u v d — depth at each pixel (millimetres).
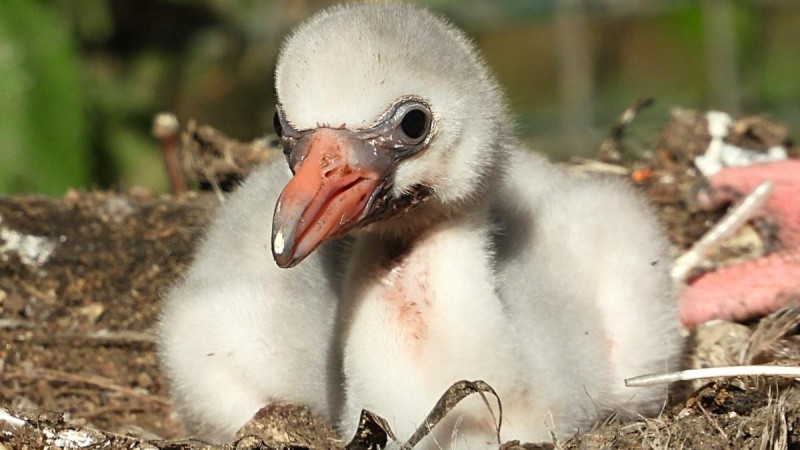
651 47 19609
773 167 11633
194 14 18562
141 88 17984
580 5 18719
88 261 12023
